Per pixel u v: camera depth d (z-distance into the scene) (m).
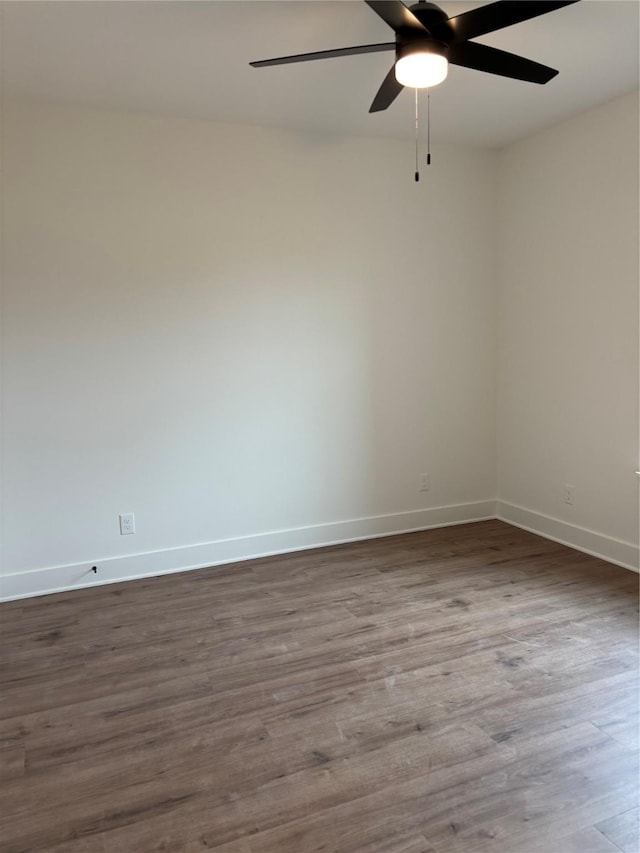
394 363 4.04
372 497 4.08
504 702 2.23
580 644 2.63
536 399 4.04
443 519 4.32
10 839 1.67
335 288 3.81
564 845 1.60
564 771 1.88
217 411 3.59
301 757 1.96
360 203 3.82
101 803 1.79
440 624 2.84
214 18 2.31
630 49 2.66
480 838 1.63
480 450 4.40
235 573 3.52
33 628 2.89
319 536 3.95
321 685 2.37
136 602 3.16
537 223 3.90
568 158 3.62
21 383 3.16
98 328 3.29
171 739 2.07
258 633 2.79
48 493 3.27
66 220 3.18
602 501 3.60
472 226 4.17
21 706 2.28
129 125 3.26
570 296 3.70
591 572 3.42
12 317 3.12
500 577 3.38
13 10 2.22
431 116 3.46
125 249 3.30
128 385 3.38
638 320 3.28
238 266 3.56
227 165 3.48
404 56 2.05
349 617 2.93
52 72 2.76
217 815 1.73
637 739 2.02
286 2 2.20
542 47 2.63
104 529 3.40
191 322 3.48
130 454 3.42
